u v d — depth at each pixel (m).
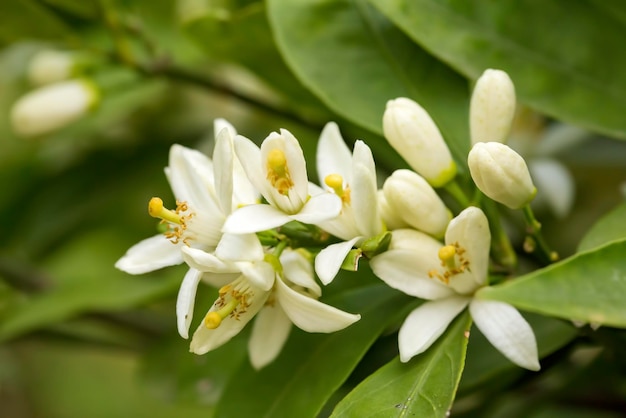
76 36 0.44
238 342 0.39
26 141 0.47
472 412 0.39
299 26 0.38
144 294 0.42
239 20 0.40
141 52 0.45
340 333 0.35
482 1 0.37
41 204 0.51
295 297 0.32
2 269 0.46
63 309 0.43
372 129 0.36
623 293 0.30
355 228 0.33
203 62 0.45
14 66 0.51
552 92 0.37
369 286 0.35
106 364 0.67
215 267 0.32
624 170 0.45
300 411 0.34
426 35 0.36
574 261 0.31
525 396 0.41
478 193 0.34
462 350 0.32
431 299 0.33
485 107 0.34
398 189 0.33
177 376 0.40
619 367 0.39
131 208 0.50
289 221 0.32
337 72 0.37
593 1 0.37
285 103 0.44
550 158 0.44
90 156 0.50
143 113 0.49
